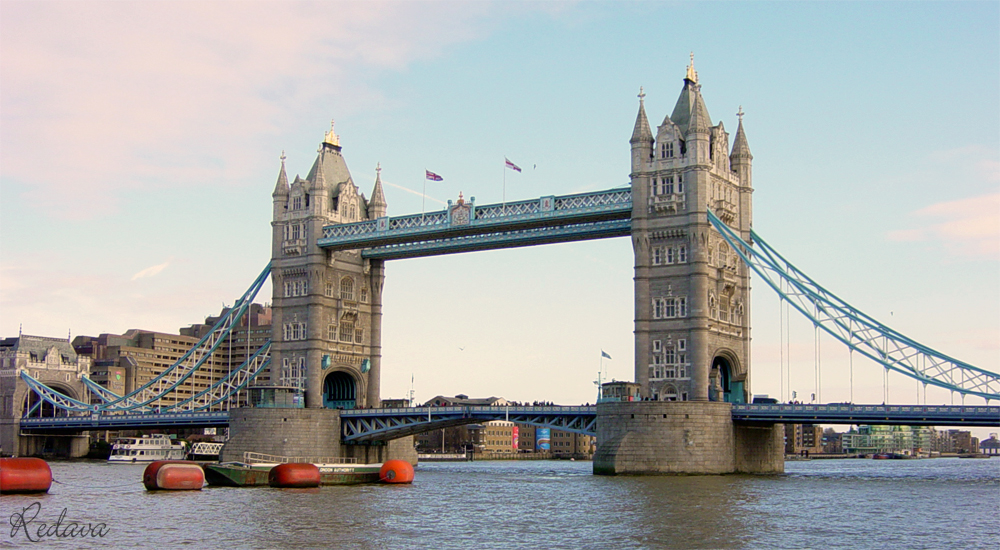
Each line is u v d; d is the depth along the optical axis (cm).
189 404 19512
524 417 14838
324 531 7600
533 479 13475
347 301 17100
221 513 8625
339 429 16438
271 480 11656
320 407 16438
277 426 15750
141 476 14138
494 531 7638
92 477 13750
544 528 7788
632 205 14050
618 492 10562
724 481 12019
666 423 12875
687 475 12744
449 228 15475
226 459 15925
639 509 8950
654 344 13738
